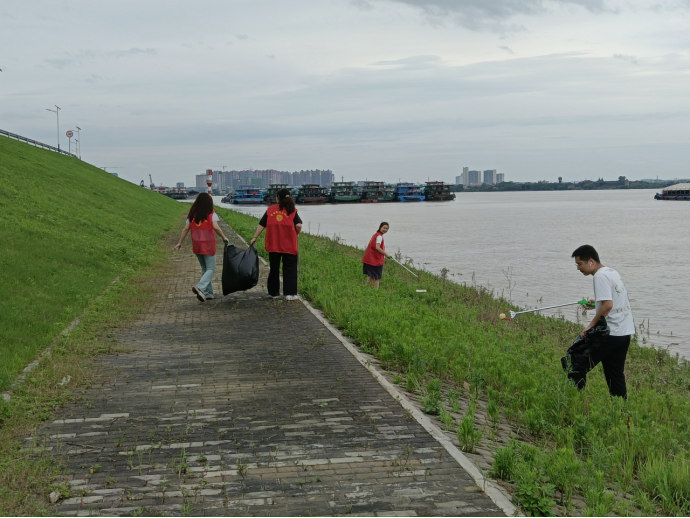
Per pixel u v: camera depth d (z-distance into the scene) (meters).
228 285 12.45
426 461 4.90
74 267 13.95
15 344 7.96
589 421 6.38
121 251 18.06
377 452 5.08
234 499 4.25
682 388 10.08
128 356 8.12
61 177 33.28
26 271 12.00
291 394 6.62
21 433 5.43
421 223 69.00
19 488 4.35
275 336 9.38
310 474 4.66
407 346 8.13
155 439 5.34
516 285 23.12
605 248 38.84
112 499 4.25
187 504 4.14
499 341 10.61
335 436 5.43
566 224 65.75
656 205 134.12
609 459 5.21
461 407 6.64
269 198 175.38
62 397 6.33
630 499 4.75
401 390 6.93
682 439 6.23
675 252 36.38
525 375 7.80
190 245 24.17
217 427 5.63
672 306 19.08
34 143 49.97
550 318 15.83
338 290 13.04
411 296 15.60
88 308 10.73
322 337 9.28
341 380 7.14
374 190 187.12
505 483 4.57
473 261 31.19
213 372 7.43
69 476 4.59
